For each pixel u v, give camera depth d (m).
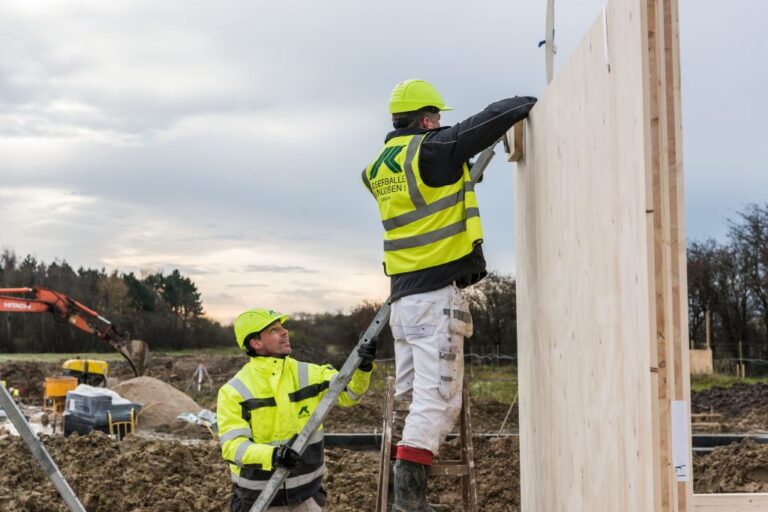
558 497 4.14
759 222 31.22
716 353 31.64
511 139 4.95
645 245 2.76
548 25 4.48
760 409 18.19
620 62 3.02
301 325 28.77
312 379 4.60
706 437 11.80
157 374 28.73
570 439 3.87
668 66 2.78
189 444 10.07
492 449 10.06
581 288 3.61
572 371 3.81
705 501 3.69
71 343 45.38
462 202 4.27
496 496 8.41
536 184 4.48
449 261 4.24
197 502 7.55
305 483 4.46
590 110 3.42
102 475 8.07
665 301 2.74
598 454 3.38
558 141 3.96
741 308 31.59
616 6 3.06
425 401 4.23
